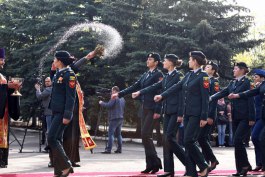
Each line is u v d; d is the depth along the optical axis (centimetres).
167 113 783
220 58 1755
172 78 800
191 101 727
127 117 1919
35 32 1964
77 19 1838
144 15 1816
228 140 1625
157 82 837
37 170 853
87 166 941
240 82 868
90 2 1959
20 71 1956
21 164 939
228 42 1798
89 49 1762
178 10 1828
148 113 834
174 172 830
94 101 1764
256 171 926
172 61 806
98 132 1944
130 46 1805
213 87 921
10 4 2066
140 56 1705
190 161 747
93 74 1809
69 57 716
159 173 838
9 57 2088
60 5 1895
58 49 1825
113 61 1819
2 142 847
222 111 1594
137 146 1535
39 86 1118
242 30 1819
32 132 2006
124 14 1819
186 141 729
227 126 1641
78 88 816
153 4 1869
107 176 789
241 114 858
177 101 774
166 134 782
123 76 1705
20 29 1973
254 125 937
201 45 1748
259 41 1836
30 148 1308
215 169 941
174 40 1694
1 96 820
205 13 1845
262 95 847
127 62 1755
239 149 858
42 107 1179
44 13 1977
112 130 1259
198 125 726
